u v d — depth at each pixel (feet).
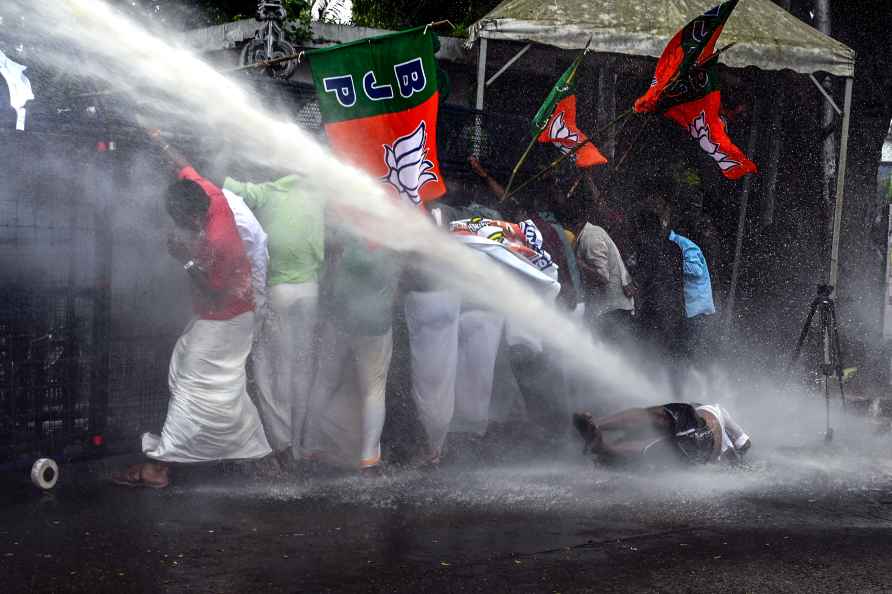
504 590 12.40
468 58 30.32
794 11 36.76
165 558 13.19
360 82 17.02
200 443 16.42
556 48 28.43
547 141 23.38
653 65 31.32
